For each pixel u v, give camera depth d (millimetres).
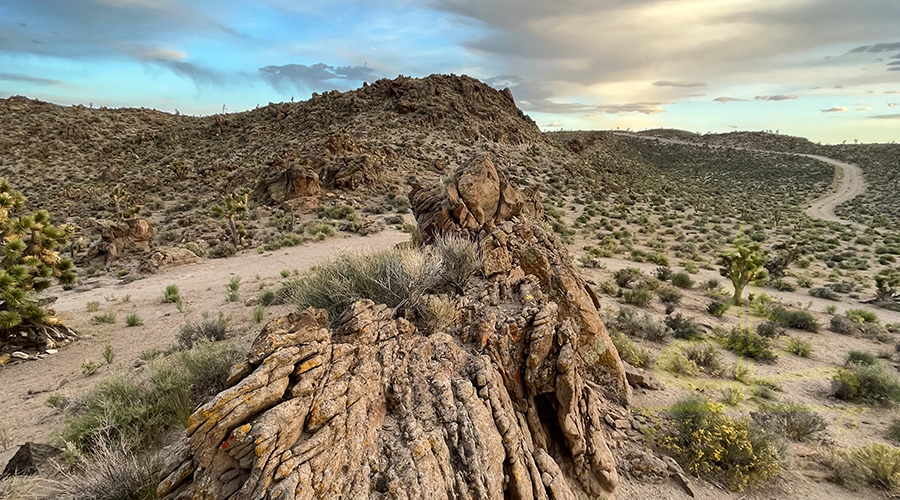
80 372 10477
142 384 7164
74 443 5598
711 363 11117
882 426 8680
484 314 6316
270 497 2928
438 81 120062
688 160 154000
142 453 5445
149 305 18656
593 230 45250
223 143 96438
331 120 100438
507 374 5766
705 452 6887
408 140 85000
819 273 31078
